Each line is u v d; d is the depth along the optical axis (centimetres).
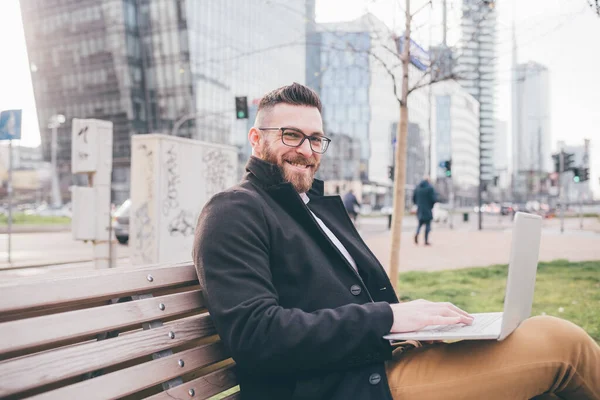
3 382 109
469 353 165
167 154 583
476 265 1005
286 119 199
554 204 6794
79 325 127
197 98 5656
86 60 6197
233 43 5581
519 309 166
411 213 5531
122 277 146
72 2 6166
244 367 156
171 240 590
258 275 160
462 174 10256
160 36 5709
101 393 128
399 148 484
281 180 196
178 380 155
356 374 162
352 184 6794
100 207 535
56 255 1316
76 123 532
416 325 164
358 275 187
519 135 11262
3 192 6981
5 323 113
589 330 446
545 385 160
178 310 161
